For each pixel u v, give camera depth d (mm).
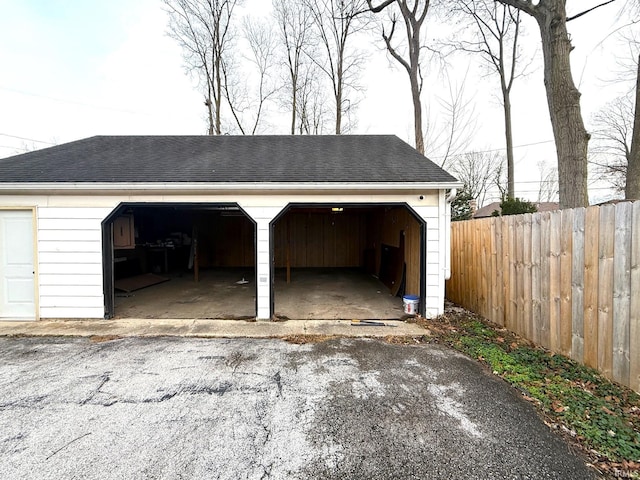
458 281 6652
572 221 3605
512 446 2330
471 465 2156
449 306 6555
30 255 5539
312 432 2520
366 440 2420
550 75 5559
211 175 5684
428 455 2254
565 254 3719
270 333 4934
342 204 5645
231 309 6422
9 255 5523
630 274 2908
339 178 5559
